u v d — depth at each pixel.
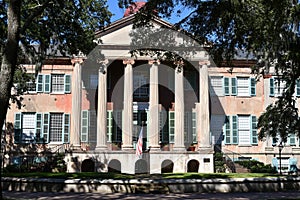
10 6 13.74
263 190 21.30
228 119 39.03
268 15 13.15
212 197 18.09
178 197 18.05
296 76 15.00
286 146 38.94
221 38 14.88
